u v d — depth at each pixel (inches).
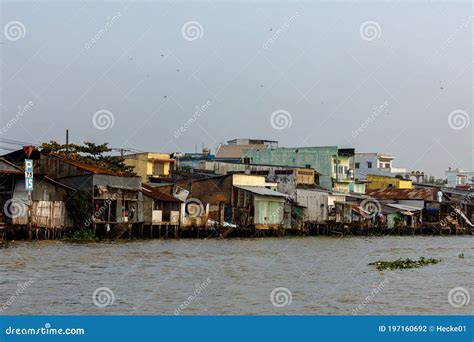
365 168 5032.0
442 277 1354.6
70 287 1132.5
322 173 3912.4
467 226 4055.1
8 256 1584.6
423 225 3927.2
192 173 3277.6
